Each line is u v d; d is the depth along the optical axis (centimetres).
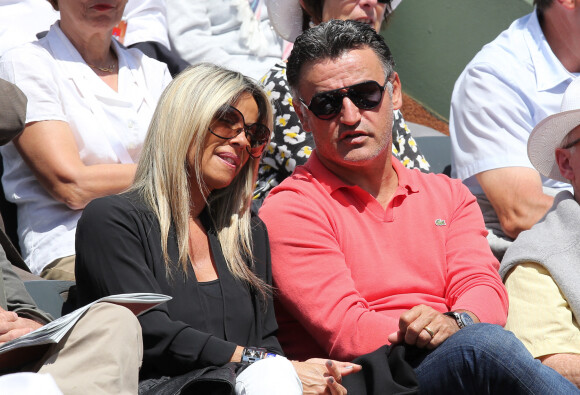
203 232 1182
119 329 919
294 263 1224
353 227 1259
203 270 1162
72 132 1483
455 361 1053
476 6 2252
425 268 1260
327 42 1272
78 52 1542
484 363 1038
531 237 1322
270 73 1554
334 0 1675
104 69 1573
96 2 1505
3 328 1041
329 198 1272
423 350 1103
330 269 1214
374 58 1282
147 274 1082
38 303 1230
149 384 1043
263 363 1015
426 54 2278
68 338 910
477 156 1644
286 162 1519
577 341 1228
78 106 1498
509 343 1039
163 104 1166
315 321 1194
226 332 1129
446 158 1875
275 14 1711
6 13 1741
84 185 1435
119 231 1089
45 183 1445
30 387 788
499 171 1611
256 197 1533
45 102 1462
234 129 1171
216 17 1992
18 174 1488
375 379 1069
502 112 1648
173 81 1179
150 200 1130
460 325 1120
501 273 1323
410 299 1235
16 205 1520
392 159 1325
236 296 1155
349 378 1091
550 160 1399
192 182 1172
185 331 1065
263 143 1205
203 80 1170
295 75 1300
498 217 1620
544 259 1280
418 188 1308
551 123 1341
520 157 1611
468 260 1265
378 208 1276
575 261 1273
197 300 1120
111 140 1505
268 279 1215
